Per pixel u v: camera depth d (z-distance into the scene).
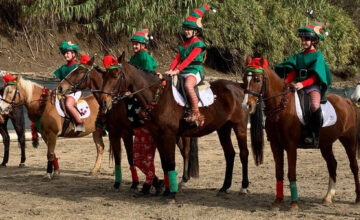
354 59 31.77
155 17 21.81
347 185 7.11
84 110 7.81
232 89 6.63
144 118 5.93
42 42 23.59
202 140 12.24
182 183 7.00
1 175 7.97
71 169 8.55
